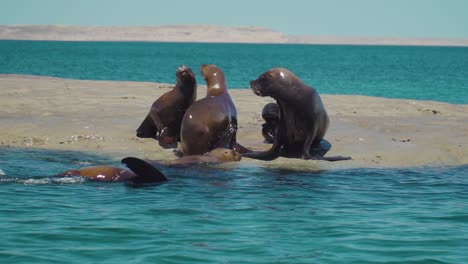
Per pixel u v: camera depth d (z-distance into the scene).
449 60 136.38
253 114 25.98
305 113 20.22
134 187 16.36
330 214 14.22
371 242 12.11
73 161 19.47
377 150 21.12
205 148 20.14
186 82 21.77
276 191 16.33
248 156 20.12
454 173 19.05
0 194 15.31
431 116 27.39
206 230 12.70
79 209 14.12
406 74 74.94
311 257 11.16
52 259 10.78
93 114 25.48
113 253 11.16
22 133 22.64
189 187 16.50
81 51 156.50
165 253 11.20
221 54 161.50
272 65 97.88
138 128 22.62
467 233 12.83
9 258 10.79
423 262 11.03
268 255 11.22
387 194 16.36
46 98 29.36
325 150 21.16
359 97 32.59
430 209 14.88
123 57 121.56
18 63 83.62
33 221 13.06
